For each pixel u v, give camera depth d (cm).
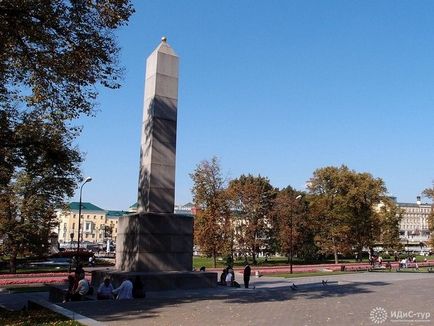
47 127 2355
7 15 1730
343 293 2234
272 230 6875
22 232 4169
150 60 2761
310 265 6241
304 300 1895
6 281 3272
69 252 6384
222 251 5819
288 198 6856
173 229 2523
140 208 2598
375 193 7100
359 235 7081
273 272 4597
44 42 1822
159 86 2664
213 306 1681
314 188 7506
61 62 1864
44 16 1780
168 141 2638
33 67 1906
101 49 1927
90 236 15925
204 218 5528
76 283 2019
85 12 1856
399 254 10125
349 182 7119
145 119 2702
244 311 1552
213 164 5650
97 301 1806
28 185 4169
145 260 2408
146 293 2161
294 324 1295
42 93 2023
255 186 6662
